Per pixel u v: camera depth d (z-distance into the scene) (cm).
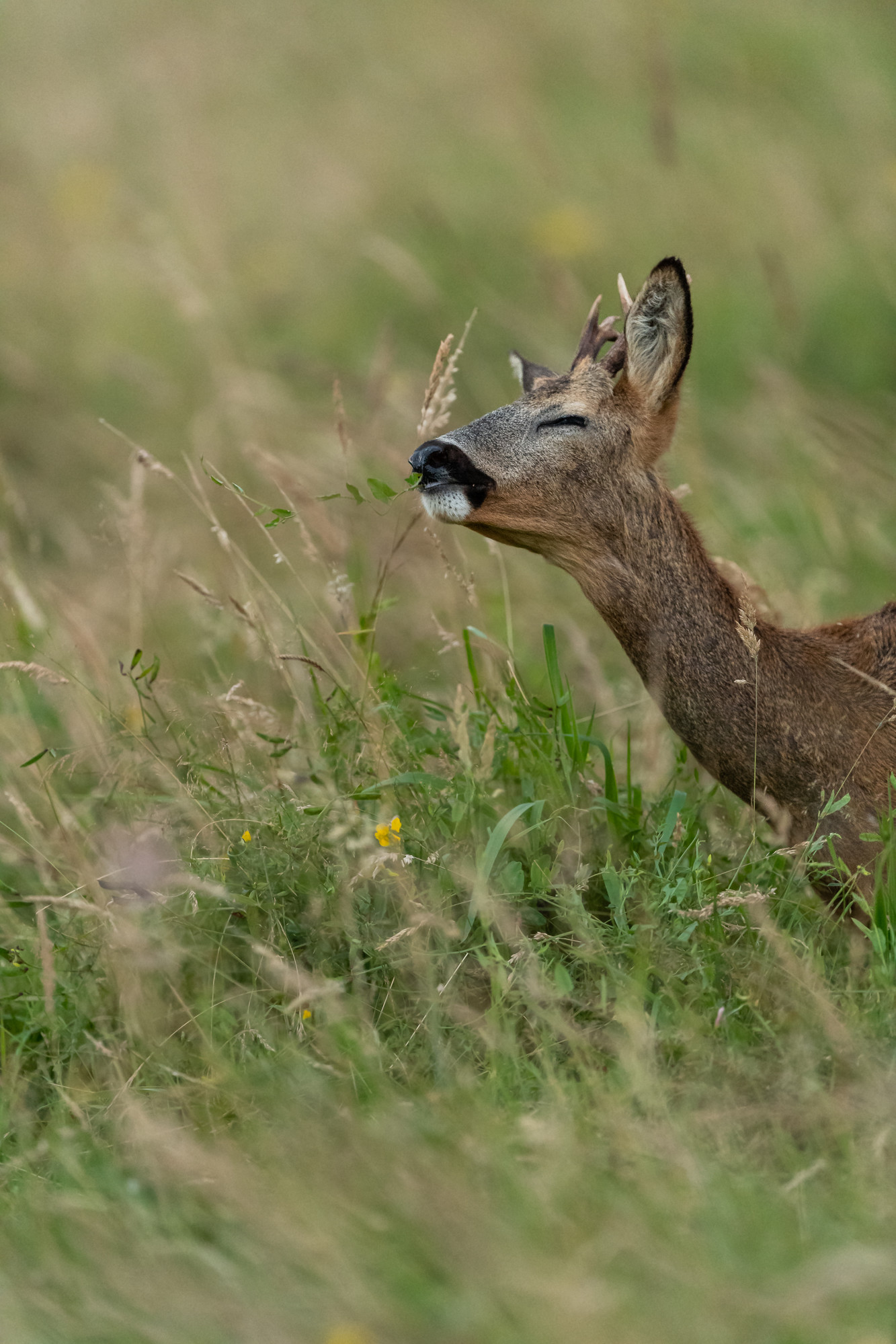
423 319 1866
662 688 955
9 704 1181
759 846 946
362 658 1055
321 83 2473
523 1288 600
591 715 1117
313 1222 656
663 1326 586
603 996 788
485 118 2244
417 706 1120
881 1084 720
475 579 1320
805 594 1285
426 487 965
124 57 2723
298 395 1744
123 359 1798
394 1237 657
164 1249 673
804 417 1538
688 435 1491
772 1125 723
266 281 1992
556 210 1972
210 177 2205
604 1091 743
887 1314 593
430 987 820
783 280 1612
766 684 930
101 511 1556
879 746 916
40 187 2345
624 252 1911
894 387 1694
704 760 961
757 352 1719
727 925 855
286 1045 800
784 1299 584
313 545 1096
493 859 838
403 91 2372
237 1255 671
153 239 2030
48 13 2852
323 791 954
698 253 1898
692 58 2288
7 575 1213
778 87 2202
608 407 959
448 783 912
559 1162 675
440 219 1927
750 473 1548
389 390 1545
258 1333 608
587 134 2141
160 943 861
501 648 1034
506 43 2389
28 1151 782
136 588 1207
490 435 959
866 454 1503
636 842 935
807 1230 645
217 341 1770
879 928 851
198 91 2511
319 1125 731
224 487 1080
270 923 873
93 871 959
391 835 894
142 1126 740
